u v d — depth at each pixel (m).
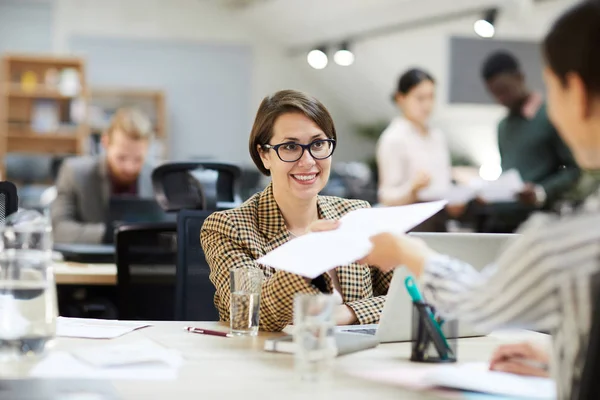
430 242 1.73
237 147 12.18
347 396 1.31
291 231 2.25
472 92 9.75
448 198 5.34
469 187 5.29
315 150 2.19
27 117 10.30
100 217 4.48
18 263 1.50
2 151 10.20
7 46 11.41
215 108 12.11
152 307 3.32
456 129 10.50
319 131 2.19
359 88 11.62
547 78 1.17
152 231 3.32
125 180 4.54
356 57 10.79
